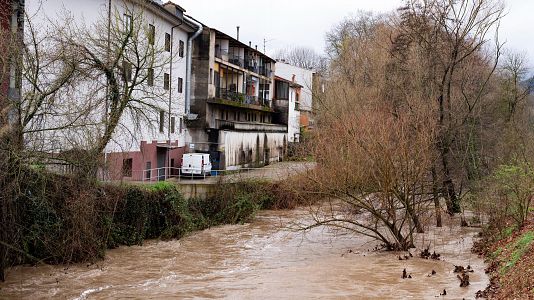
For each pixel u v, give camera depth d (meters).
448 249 19.06
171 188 24.16
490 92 34.88
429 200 23.38
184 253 20.36
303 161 24.83
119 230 21.08
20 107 15.27
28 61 16.30
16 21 22.09
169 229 23.33
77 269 17.22
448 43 26.20
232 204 28.47
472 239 20.75
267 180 32.22
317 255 19.31
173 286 15.01
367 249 19.80
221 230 25.97
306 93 68.31
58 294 14.30
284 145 57.69
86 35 23.31
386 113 24.77
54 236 17.47
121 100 21.25
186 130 41.03
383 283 14.39
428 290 13.53
